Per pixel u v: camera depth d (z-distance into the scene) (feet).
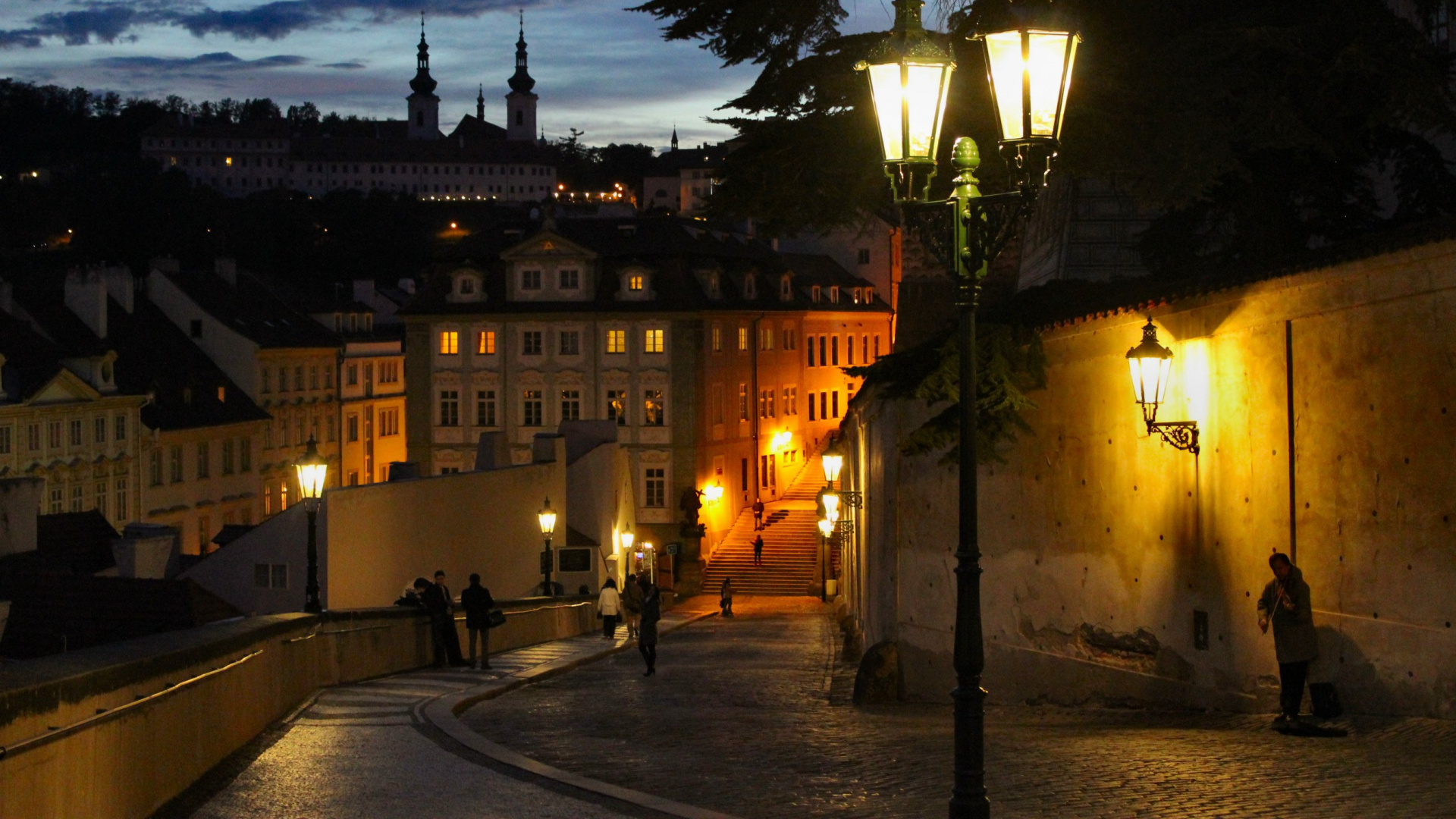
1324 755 38.78
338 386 299.38
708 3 60.39
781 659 99.50
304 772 42.83
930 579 69.26
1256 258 59.93
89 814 31.35
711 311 245.45
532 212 261.85
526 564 133.69
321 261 610.65
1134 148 52.39
